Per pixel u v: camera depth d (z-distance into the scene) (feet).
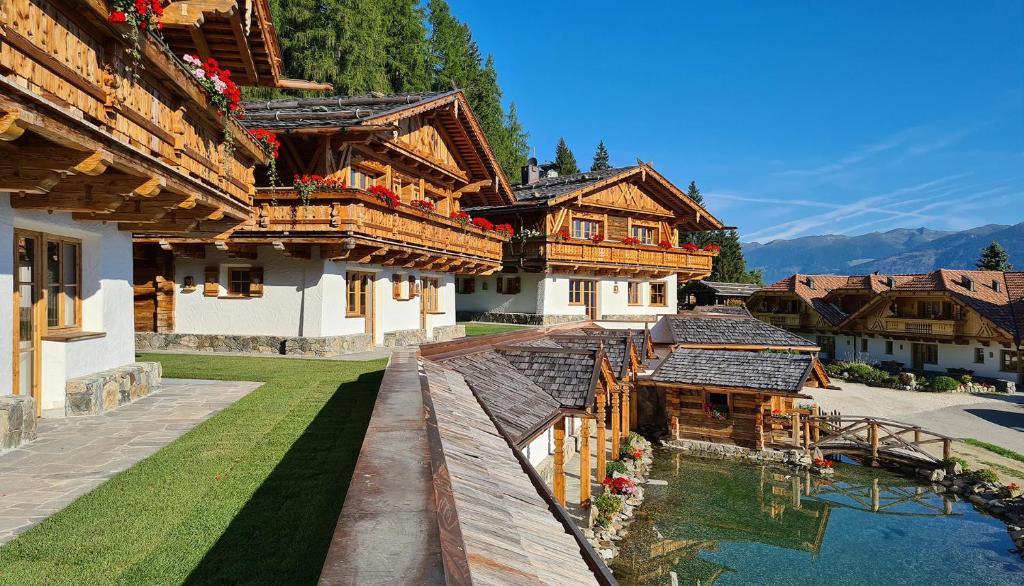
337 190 46.65
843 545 42.73
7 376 22.66
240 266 52.80
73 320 29.14
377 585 5.85
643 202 110.32
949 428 79.66
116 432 24.75
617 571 37.50
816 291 156.04
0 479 19.07
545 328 65.98
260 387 35.22
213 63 27.71
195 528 16.12
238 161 34.68
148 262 55.01
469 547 9.60
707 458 62.90
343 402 31.48
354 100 60.03
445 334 73.10
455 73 165.78
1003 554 41.91
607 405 70.64
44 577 13.21
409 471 10.24
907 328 123.24
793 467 60.64
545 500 15.12
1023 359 109.09
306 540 15.65
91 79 18.51
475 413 23.40
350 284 55.42
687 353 72.64
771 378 63.05
